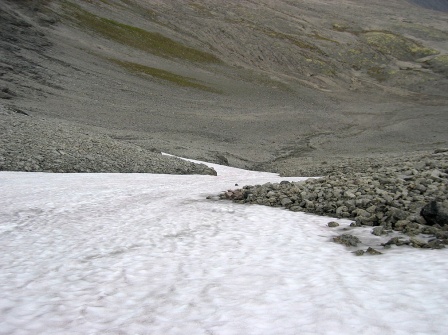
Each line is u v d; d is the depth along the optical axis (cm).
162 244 1142
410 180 1662
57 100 6506
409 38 15675
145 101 7669
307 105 9688
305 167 4556
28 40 8094
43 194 1994
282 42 13725
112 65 8825
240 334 595
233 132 7012
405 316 606
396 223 1210
